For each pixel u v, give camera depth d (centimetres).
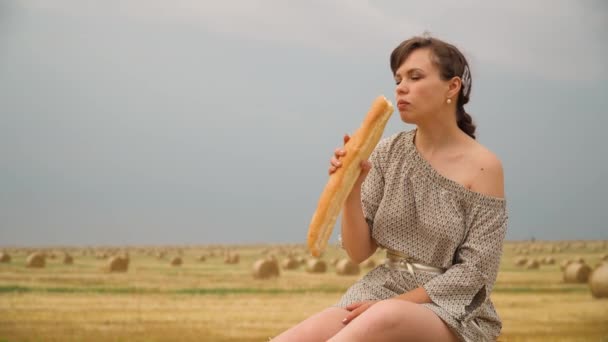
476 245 169
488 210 172
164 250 2528
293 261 1633
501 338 676
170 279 1201
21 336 675
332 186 165
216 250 2745
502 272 1308
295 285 1131
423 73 174
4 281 1123
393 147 186
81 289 1019
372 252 189
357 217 179
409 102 175
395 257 181
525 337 684
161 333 694
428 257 176
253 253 2472
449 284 166
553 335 696
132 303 884
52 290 1002
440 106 176
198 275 1291
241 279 1231
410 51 178
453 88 176
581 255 1661
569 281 1129
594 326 743
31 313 793
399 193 180
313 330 169
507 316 801
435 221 174
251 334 700
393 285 177
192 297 950
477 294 170
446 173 177
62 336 679
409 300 166
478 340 167
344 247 185
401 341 154
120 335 681
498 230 171
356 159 166
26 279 1170
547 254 1727
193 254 2209
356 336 152
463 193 173
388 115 168
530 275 1254
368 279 183
